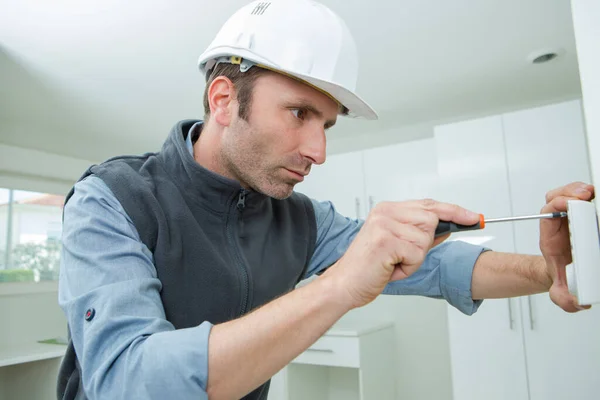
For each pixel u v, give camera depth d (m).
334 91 0.70
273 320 0.51
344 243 1.04
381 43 1.90
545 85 2.35
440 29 1.80
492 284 0.80
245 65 0.73
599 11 0.49
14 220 3.00
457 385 2.23
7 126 2.74
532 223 2.13
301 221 0.99
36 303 3.01
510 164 2.21
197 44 1.86
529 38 1.88
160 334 0.52
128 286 0.58
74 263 0.63
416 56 2.02
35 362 2.66
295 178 0.77
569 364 1.99
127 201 0.72
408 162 2.72
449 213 0.60
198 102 2.45
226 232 0.84
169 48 1.88
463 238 2.26
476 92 2.43
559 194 0.65
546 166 2.13
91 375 0.54
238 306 0.82
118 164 0.79
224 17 1.68
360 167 2.89
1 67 2.02
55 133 2.90
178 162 0.83
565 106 2.11
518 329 2.12
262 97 0.72
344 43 0.73
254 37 0.72
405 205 0.57
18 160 3.00
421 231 0.54
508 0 1.62
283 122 0.72
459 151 2.34
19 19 1.66
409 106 2.61
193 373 0.48
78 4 1.59
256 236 0.89
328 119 0.76
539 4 1.64
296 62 0.69
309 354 2.66
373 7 1.65
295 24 0.71
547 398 2.02
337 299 0.52
